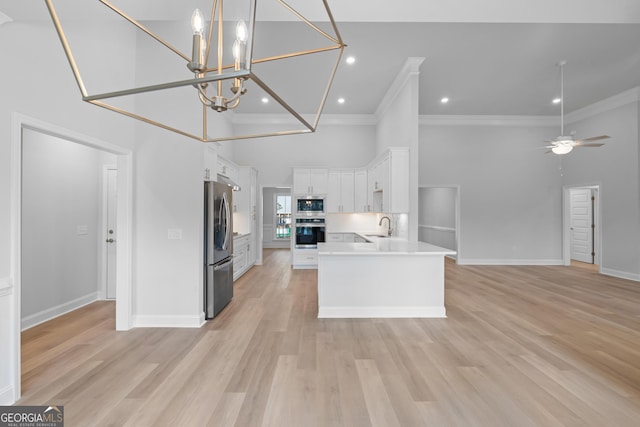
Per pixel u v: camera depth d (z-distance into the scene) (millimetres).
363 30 3879
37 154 3562
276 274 6250
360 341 3068
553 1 2270
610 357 2740
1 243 2037
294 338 3148
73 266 4070
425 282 3805
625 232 5906
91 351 2854
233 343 3031
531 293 4840
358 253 3580
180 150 3543
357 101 6379
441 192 8633
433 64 4750
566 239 7242
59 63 2512
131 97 3432
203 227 3682
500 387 2273
